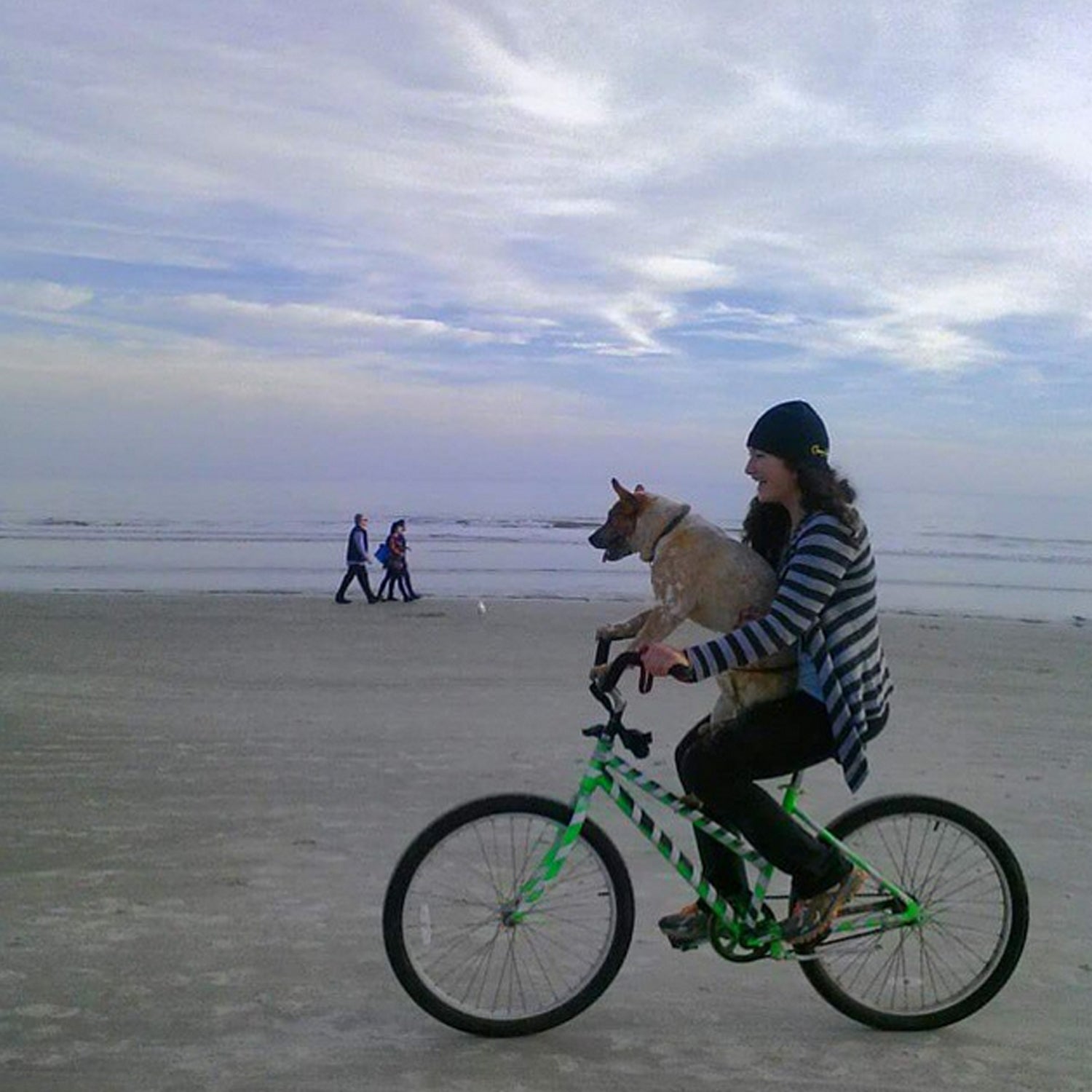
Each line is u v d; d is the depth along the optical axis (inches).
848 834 142.3
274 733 325.1
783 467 134.7
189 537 1578.5
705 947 165.2
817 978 139.9
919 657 558.6
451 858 177.2
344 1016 139.0
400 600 830.5
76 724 332.8
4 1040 130.6
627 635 150.5
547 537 1694.1
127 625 633.6
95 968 152.9
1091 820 244.8
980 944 158.1
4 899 180.9
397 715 361.7
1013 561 1449.3
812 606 125.6
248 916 174.4
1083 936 172.2
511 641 585.9
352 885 190.7
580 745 316.2
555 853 137.9
